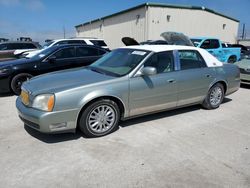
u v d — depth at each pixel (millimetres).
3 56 13570
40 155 3414
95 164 3197
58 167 3121
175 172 3033
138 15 22328
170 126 4512
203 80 5113
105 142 3828
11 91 6863
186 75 4801
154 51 4461
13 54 13633
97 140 3895
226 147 3713
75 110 3660
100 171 3041
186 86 4840
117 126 4312
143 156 3412
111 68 4520
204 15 24000
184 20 22719
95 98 3795
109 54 5176
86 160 3293
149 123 4625
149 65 4340
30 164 3184
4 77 6617
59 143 3768
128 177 2924
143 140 3914
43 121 3500
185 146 3725
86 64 7863
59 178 2895
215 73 5328
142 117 4918
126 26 24688
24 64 6867
